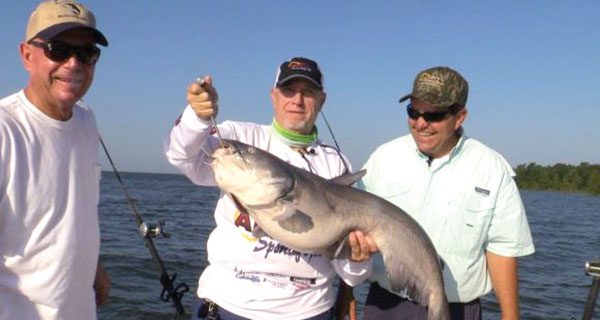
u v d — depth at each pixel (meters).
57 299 1.38
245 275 1.63
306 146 1.80
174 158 1.58
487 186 1.76
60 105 1.37
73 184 1.42
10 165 1.28
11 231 1.30
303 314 1.65
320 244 1.63
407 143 1.90
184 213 11.48
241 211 1.63
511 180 1.79
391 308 1.85
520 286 5.43
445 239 1.77
